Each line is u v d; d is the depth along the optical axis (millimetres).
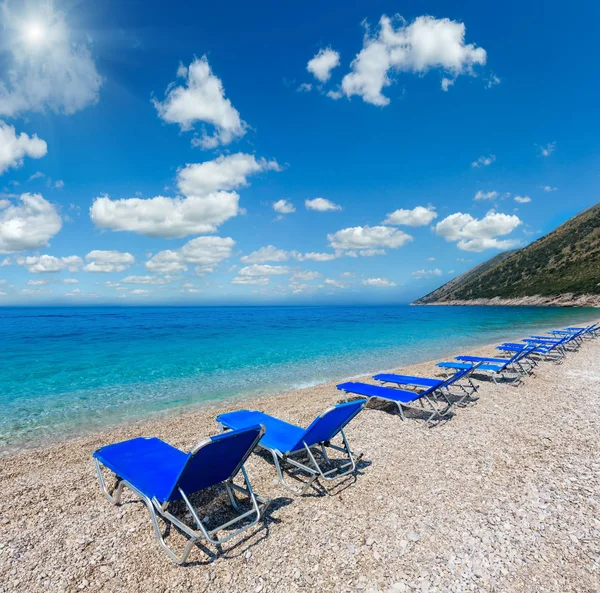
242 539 3461
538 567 2969
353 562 3094
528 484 4309
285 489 4422
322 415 4070
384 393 7168
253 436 3436
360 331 28203
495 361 10469
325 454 4812
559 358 13047
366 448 5570
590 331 18656
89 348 19000
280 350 17719
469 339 21453
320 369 12977
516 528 3490
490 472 4641
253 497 3684
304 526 3635
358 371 12469
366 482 4500
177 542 3479
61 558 3285
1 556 3334
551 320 35531
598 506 3809
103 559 3260
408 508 3885
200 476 3336
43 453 5938
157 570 3090
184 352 17281
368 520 3695
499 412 7113
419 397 6809
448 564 3031
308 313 81062
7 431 7129
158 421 7613
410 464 4957
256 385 10695
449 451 5348
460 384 9164
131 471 3873
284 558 3176
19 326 39250
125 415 8055
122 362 14641
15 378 11812
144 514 4000
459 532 3449
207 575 3012
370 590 2787
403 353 16344
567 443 5477
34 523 3871
